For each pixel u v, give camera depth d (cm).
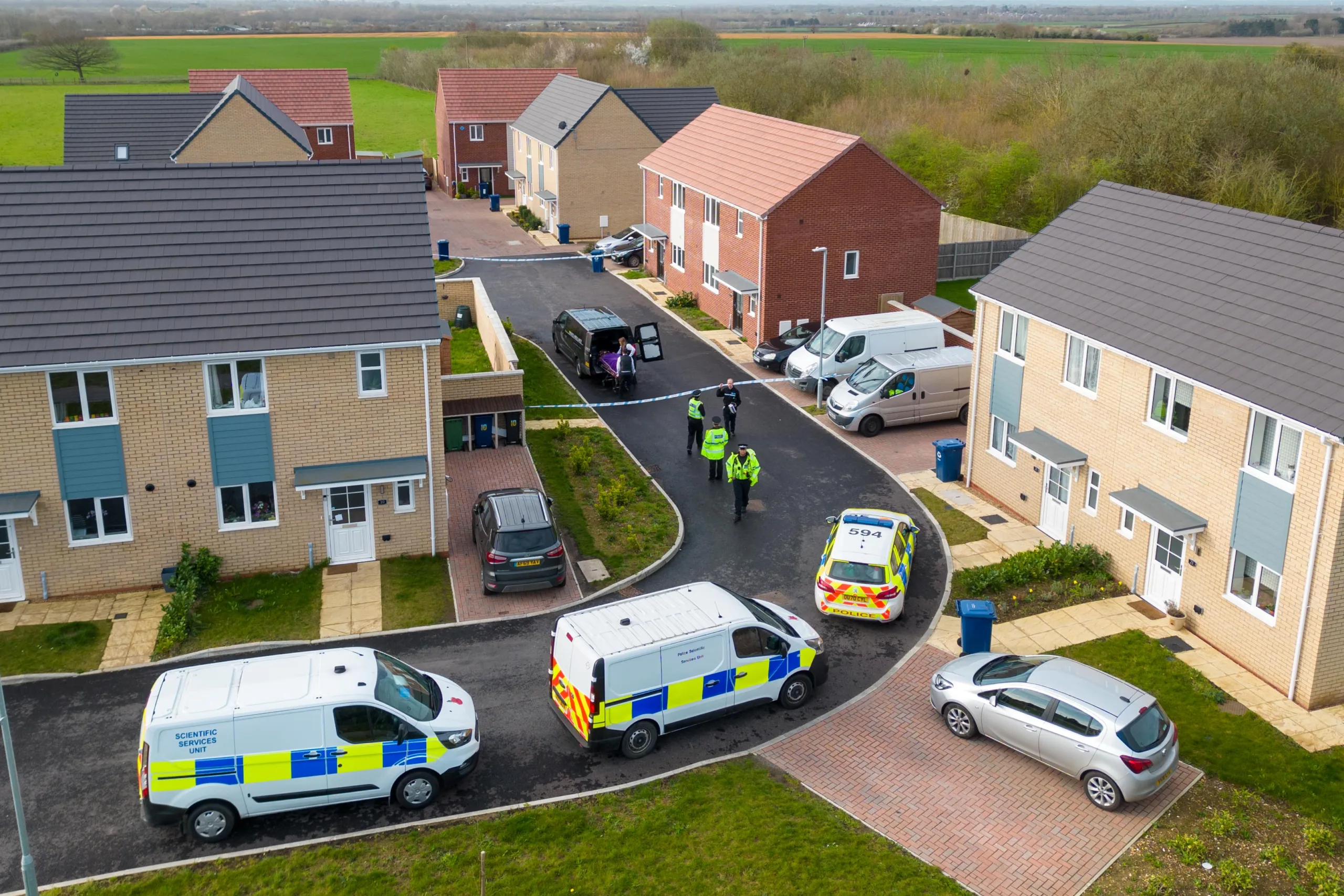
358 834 1672
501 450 3150
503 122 7181
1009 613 2305
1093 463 2466
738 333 4322
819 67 8944
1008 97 7788
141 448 2314
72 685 2052
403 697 1750
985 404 2866
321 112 7062
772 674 1967
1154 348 2225
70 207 2422
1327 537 1859
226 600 2347
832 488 2969
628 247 5475
